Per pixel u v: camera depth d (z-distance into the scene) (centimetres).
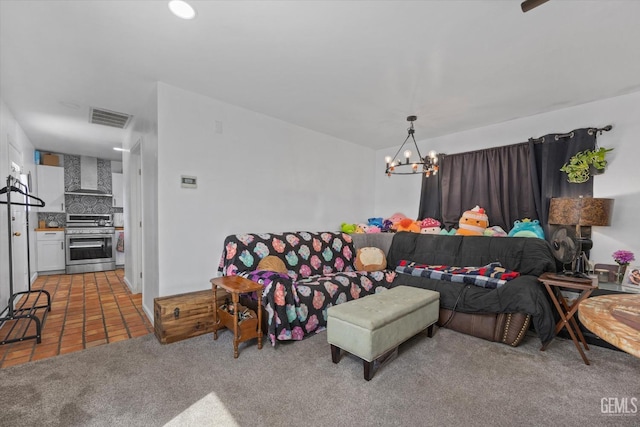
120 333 269
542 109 324
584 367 214
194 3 165
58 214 566
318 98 301
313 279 305
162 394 178
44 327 282
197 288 291
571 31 189
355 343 200
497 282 271
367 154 500
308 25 185
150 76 255
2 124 302
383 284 337
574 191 306
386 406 169
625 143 283
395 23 183
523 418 160
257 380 194
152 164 282
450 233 386
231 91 286
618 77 250
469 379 198
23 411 162
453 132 412
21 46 209
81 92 287
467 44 206
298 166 389
